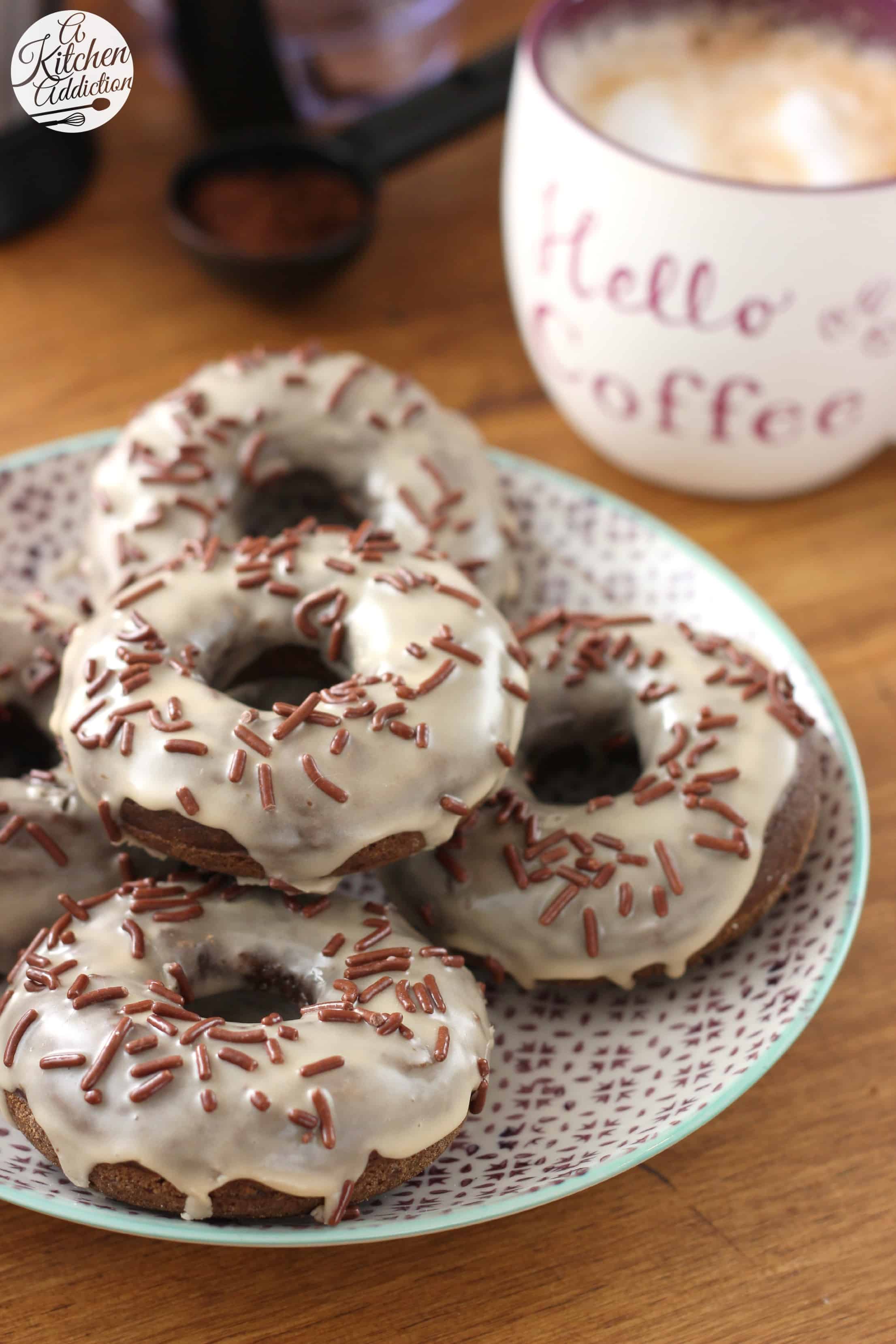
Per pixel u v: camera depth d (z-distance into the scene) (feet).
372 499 1.52
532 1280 1.27
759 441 1.62
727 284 1.51
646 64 1.67
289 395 1.54
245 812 1.27
